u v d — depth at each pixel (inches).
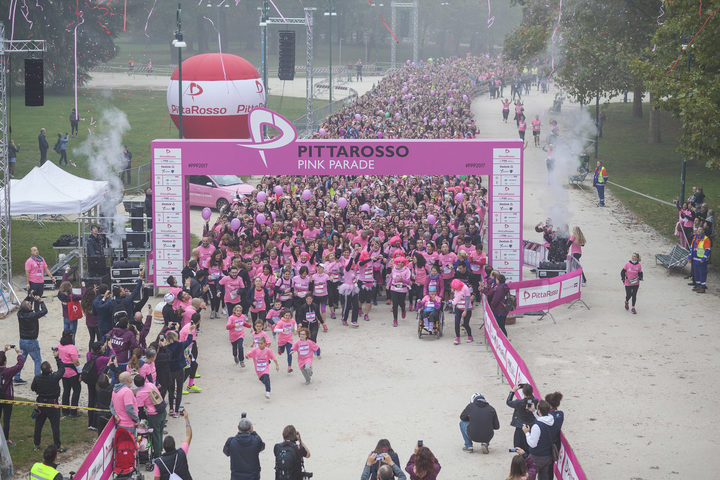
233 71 1547.7
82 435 633.6
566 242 1051.9
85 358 794.2
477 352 824.9
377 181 1328.7
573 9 1926.7
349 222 1086.4
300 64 4739.2
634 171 1806.1
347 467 581.6
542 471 529.3
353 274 898.1
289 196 1280.8
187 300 752.3
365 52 5378.9
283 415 676.7
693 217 1136.2
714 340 848.3
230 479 552.1
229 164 999.6
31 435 631.8
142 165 1658.5
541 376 756.0
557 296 946.1
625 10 1829.5
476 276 970.1
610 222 1387.8
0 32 971.9
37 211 1040.2
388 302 1001.5
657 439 627.5
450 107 2325.3
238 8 4825.3
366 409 686.5
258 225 1056.8
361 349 836.0
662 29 1285.7
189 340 715.4
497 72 3629.4
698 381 741.3
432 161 993.5
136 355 618.8
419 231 978.1
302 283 877.2
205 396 719.1
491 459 593.9
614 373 762.2
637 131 2295.8
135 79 3796.8
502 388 728.3
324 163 997.8
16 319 909.2
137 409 578.9
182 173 1001.5
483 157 992.9
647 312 945.5
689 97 1064.2
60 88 3120.1
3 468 563.2
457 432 641.0
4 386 609.3
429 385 737.6
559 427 529.7
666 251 1213.1
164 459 493.4
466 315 845.2
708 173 1759.4
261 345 704.4
